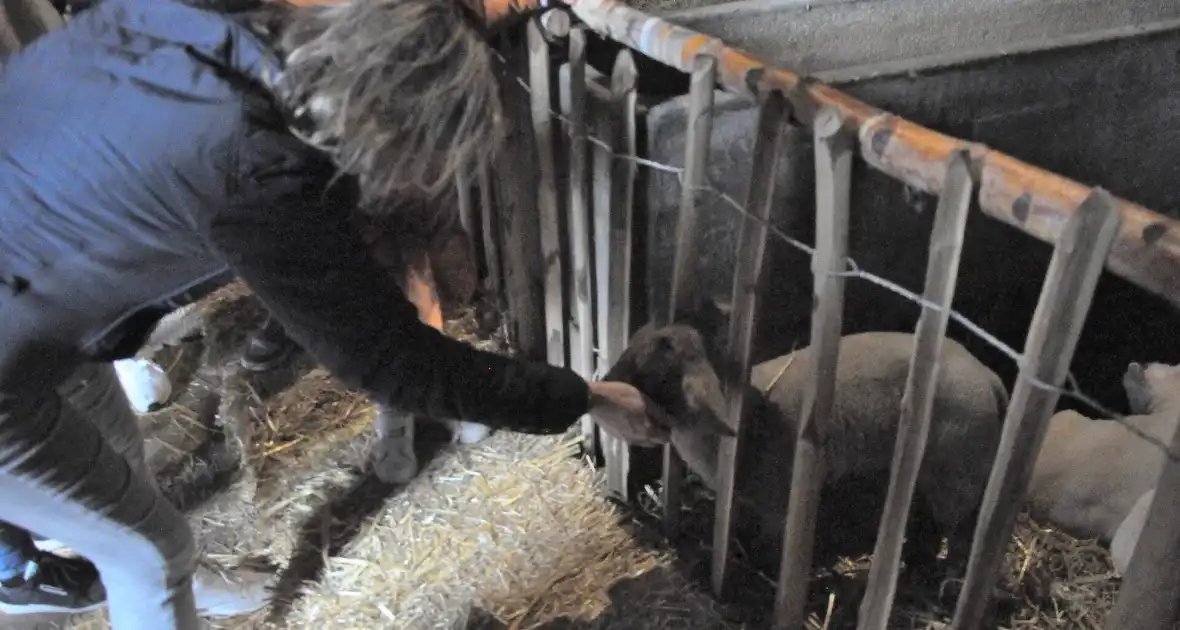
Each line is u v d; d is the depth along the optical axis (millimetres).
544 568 2285
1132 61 2459
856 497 2293
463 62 1165
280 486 2619
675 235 2176
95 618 2213
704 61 1727
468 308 3184
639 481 2469
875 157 1460
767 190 1664
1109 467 2170
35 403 1336
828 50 2654
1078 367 2895
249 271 1188
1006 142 2463
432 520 2449
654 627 2123
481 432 2680
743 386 1861
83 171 1206
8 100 1262
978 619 1537
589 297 2355
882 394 1978
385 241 1945
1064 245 1167
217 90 1154
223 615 2211
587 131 2133
